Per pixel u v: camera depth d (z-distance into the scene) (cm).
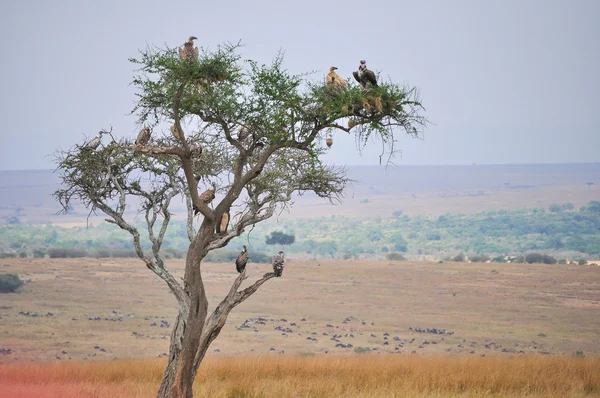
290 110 4788
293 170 5303
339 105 4591
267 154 4950
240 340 16088
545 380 7056
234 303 5012
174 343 4966
